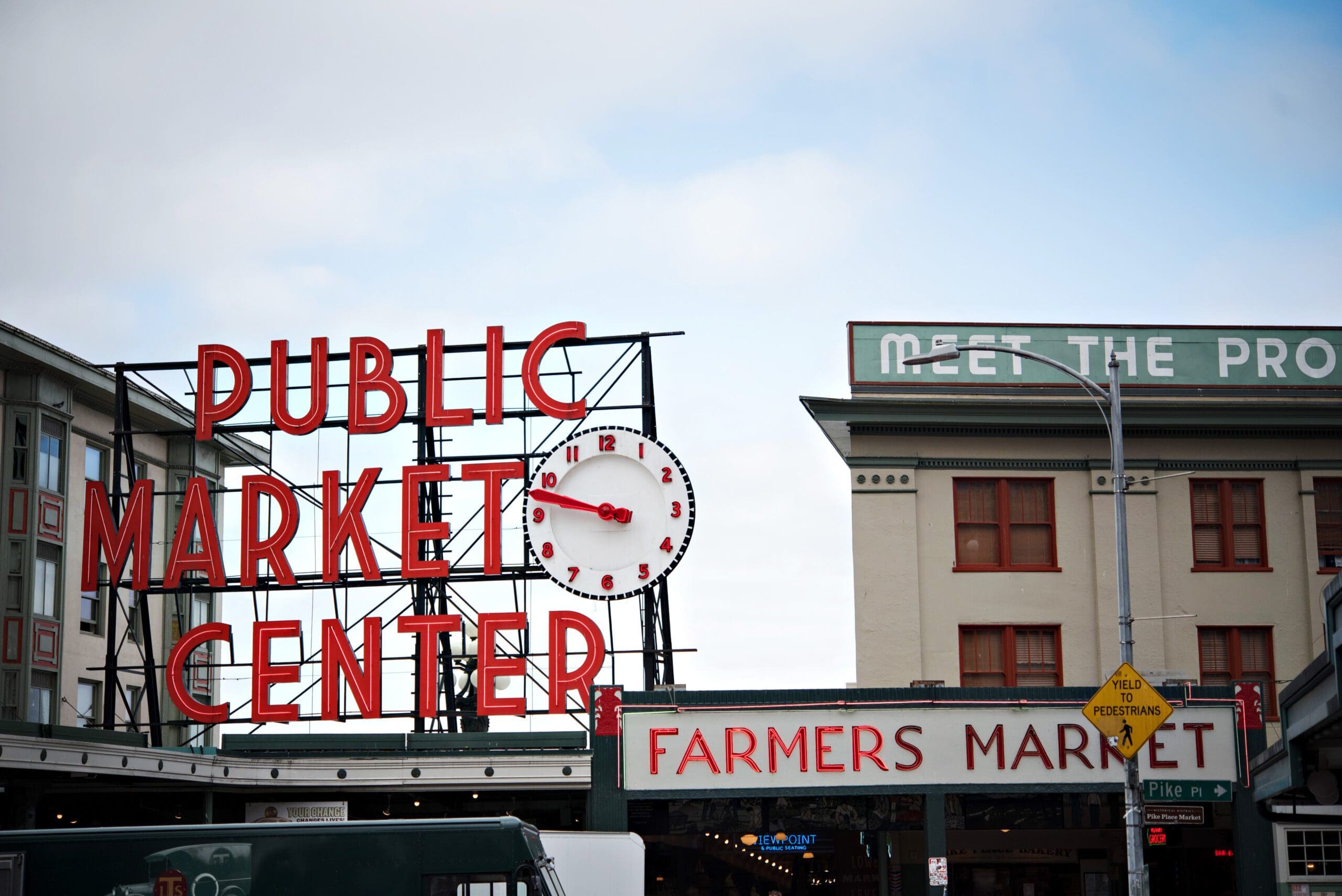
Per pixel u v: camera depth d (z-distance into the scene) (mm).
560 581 43969
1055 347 41281
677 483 44406
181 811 40938
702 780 36375
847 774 36250
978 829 42750
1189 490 40750
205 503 46438
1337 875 35344
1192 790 36031
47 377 50312
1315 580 40188
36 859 23141
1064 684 39625
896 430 40688
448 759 37062
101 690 52875
